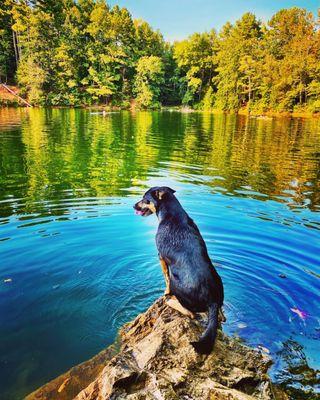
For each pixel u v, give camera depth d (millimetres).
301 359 1442
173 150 6449
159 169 4785
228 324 1632
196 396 1140
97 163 5078
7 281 1957
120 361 1242
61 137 7684
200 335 1398
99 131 9117
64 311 1737
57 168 4684
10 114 13422
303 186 4047
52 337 1567
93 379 1350
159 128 10516
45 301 1805
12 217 2859
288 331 1605
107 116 14516
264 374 1307
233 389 1166
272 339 1554
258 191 3797
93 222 2771
